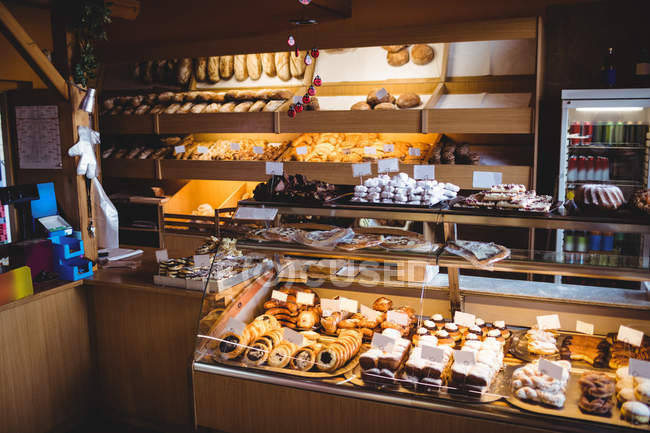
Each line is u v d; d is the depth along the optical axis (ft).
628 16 13.74
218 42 16.46
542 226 7.89
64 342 9.70
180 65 18.10
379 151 15.08
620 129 12.86
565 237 14.03
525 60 14.53
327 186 9.71
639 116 12.81
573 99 12.75
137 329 9.73
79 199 10.62
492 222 8.11
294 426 7.45
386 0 15.87
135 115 17.53
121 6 10.92
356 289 8.60
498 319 8.12
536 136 13.44
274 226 9.27
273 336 8.02
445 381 6.87
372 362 7.18
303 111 15.44
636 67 13.03
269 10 17.31
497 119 13.64
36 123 10.79
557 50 14.38
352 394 7.02
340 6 15.51
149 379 9.82
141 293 9.55
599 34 14.03
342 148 15.60
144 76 18.70
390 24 15.99
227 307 8.24
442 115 14.05
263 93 16.58
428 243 8.20
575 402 6.37
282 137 17.24
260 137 17.61
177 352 9.45
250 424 7.75
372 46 14.78
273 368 7.57
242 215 9.27
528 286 8.20
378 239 8.41
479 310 8.23
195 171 16.79
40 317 9.24
